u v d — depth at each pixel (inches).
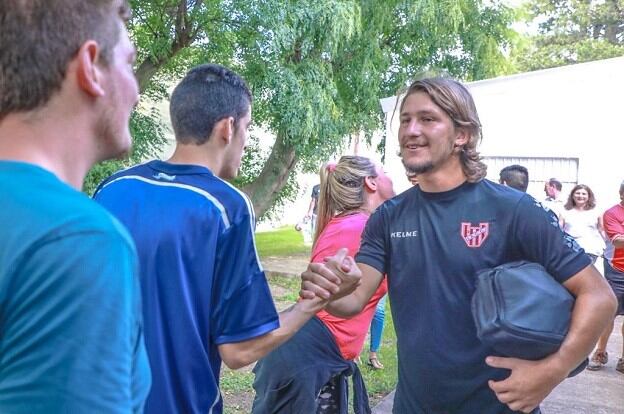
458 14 526.3
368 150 565.0
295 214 821.2
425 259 83.0
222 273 72.1
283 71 427.5
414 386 84.2
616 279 246.8
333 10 426.0
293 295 361.7
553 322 72.2
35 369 34.9
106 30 44.0
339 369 111.4
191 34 399.2
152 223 70.5
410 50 552.4
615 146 447.5
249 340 72.0
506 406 79.6
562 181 461.7
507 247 79.9
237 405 186.7
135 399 41.1
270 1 393.4
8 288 35.8
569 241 78.0
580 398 209.5
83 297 36.0
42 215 37.2
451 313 81.0
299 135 448.1
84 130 43.9
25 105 40.9
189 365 70.3
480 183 83.5
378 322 228.7
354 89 522.9
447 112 82.1
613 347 283.7
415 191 88.0
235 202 73.8
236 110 80.5
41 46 40.4
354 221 112.9
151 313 69.1
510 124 471.5
